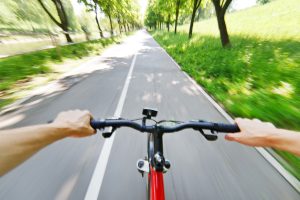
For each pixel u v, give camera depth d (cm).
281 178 225
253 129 87
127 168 234
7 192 199
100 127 97
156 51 1574
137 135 302
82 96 497
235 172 234
